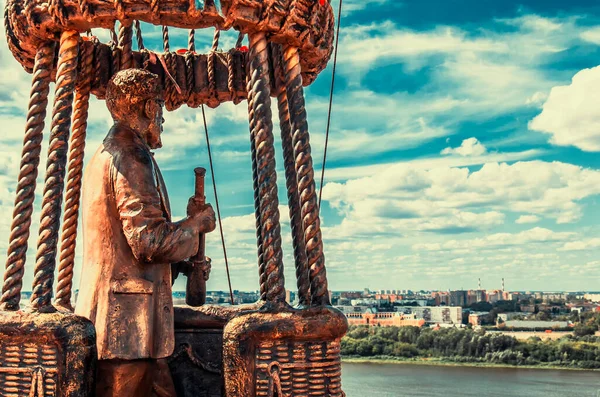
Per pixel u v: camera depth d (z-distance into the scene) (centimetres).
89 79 572
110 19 490
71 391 452
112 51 582
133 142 503
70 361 453
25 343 455
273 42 552
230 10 486
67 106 511
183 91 607
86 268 493
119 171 487
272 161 507
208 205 516
